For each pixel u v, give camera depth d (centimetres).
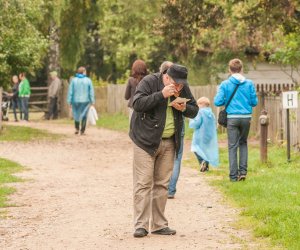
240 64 2645
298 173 2717
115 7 8969
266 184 2456
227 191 2425
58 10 6588
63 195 2466
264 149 3052
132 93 3244
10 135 4816
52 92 7212
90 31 10388
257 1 4272
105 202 2317
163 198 1827
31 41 5047
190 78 6244
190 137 4766
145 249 1664
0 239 1805
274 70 6362
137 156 1803
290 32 4206
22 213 2144
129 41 9338
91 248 1689
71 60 7506
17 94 6762
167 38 5212
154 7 5678
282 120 3784
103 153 3894
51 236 1828
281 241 1691
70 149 4088
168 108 1820
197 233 1830
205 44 5869
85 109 5084
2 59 4922
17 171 3103
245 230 1845
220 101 2630
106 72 10700
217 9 4903
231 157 2634
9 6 4806
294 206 2042
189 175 2900
